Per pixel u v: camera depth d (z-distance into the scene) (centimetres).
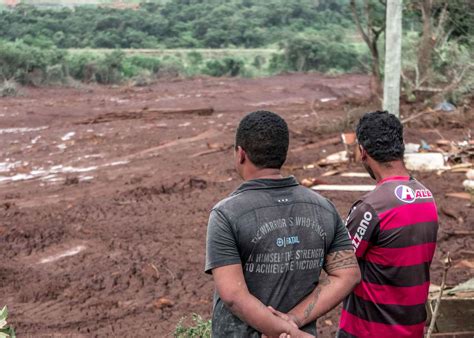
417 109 1587
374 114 326
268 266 266
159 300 647
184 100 2447
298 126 1547
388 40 1162
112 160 1372
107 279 712
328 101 2350
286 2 7000
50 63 3331
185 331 509
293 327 259
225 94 2656
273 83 3253
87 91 2869
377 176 327
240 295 257
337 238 286
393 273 312
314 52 4381
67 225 905
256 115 278
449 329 405
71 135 1695
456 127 1422
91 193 1095
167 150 1439
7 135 1722
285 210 271
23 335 580
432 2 1764
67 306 651
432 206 320
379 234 311
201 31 6450
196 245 809
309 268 273
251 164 278
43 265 768
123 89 2900
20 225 906
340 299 276
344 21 7050
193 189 1074
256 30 6481
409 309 314
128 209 970
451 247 743
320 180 1027
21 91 2755
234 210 266
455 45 1758
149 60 4156
